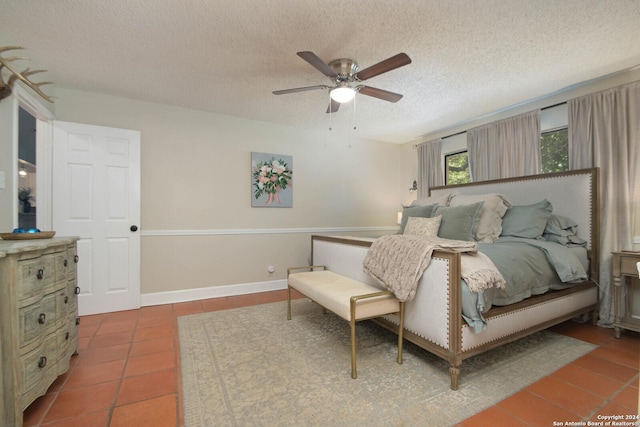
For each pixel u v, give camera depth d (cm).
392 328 211
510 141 336
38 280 148
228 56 229
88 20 185
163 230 333
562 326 261
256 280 386
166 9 176
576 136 283
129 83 278
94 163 293
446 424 136
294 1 170
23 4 169
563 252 233
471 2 171
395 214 508
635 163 249
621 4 172
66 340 178
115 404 152
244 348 218
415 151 484
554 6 174
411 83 277
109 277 300
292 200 412
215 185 361
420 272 182
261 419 140
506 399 155
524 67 249
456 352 163
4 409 126
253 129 385
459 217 264
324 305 209
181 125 342
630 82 253
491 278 171
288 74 259
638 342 227
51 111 277
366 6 174
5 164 205
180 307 319
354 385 168
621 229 255
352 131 438
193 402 154
